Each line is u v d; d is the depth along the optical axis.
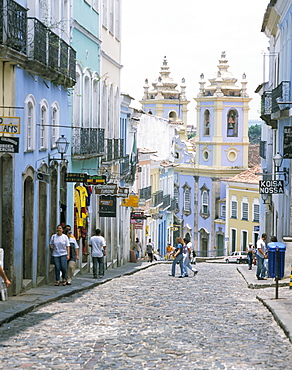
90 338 11.90
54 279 22.06
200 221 92.62
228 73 93.62
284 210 27.81
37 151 19.80
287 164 27.47
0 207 17.17
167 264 43.09
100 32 30.88
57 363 9.96
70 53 23.28
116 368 9.62
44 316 14.61
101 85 31.30
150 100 102.88
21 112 17.94
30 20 18.39
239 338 11.90
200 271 34.09
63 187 24.08
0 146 14.96
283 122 29.33
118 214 36.59
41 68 18.84
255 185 73.12
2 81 16.66
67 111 24.39
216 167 90.81
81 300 17.75
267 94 31.38
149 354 10.52
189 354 10.51
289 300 16.72
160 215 56.94
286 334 12.12
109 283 23.39
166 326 13.24
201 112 93.56
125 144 40.50
